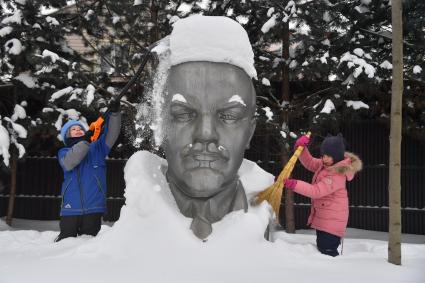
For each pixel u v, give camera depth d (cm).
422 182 1030
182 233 332
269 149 1030
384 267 305
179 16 954
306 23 855
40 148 1073
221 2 924
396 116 330
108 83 960
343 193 399
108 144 445
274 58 936
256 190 393
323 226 394
